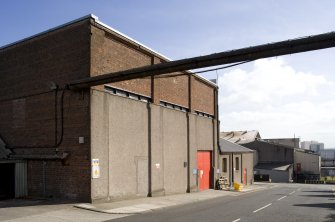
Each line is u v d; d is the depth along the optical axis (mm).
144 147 23359
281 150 77500
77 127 19188
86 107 18891
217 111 37156
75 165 19094
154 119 24547
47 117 20672
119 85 21266
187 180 29734
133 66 22422
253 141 79375
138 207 18500
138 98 23312
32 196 20672
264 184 56531
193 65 14523
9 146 22625
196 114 32094
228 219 15438
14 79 22812
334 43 11539
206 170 34375
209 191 32531
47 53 21000
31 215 14867
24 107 22078
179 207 19828
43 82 21031
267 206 21031
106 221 14219
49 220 13945
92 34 19078
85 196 18562
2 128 23344
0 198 20109
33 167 20922
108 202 19531
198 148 32250
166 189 26016
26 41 22219
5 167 21016
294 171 77688
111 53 20516
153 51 24250
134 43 22219
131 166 21844
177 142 28188
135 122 22484
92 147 18688
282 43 12266
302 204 22812
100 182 19047
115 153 20422
